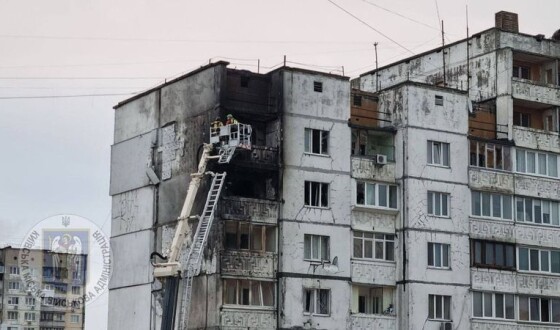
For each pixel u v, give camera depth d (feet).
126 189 409.28
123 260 405.39
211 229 352.69
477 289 391.45
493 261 398.42
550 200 417.69
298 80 369.50
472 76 425.28
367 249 377.09
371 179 380.37
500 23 440.86
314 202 367.66
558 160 422.00
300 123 367.66
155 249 388.37
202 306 352.69
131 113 412.77
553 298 410.52
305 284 359.25
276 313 354.54
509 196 407.23
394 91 392.06
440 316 381.19
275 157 362.74
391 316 375.86
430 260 382.83
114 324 405.39
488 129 413.59
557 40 430.20
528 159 414.82
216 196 348.79
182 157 379.96
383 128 385.91
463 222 392.27
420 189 384.06
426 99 391.45
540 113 431.84
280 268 356.38
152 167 394.11
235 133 350.02
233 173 363.35
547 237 413.39
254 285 354.54
